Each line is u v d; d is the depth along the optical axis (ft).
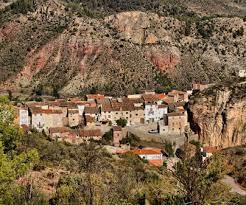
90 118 611.88
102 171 226.38
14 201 154.61
